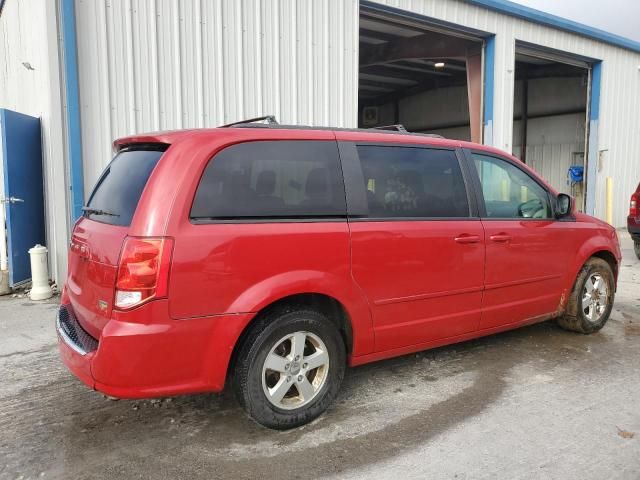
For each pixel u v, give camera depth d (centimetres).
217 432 334
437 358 459
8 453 310
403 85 2191
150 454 309
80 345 306
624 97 1477
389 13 968
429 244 385
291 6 818
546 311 483
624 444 317
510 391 392
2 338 515
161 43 708
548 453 307
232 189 313
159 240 286
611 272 533
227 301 303
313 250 332
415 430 334
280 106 823
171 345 290
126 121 691
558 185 1856
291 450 312
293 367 332
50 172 686
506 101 1172
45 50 647
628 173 1523
